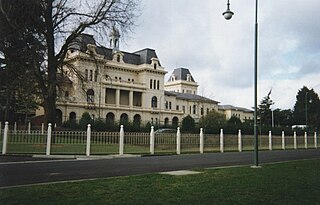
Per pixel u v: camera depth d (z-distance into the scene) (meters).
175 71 119.75
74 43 25.56
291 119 86.38
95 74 29.88
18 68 23.97
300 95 89.44
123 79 85.25
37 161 14.88
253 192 7.76
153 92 86.94
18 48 22.91
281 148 32.78
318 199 7.06
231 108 111.94
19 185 8.36
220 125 39.50
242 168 13.10
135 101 86.38
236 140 28.08
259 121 58.25
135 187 8.16
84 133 19.58
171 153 22.42
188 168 13.23
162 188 8.09
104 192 7.43
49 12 23.30
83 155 18.64
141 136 22.23
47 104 24.19
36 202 6.29
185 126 46.72
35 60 23.22
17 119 49.25
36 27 23.44
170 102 94.88
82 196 6.95
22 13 21.72
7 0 20.45
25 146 18.41
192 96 103.25
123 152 20.67
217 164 15.30
